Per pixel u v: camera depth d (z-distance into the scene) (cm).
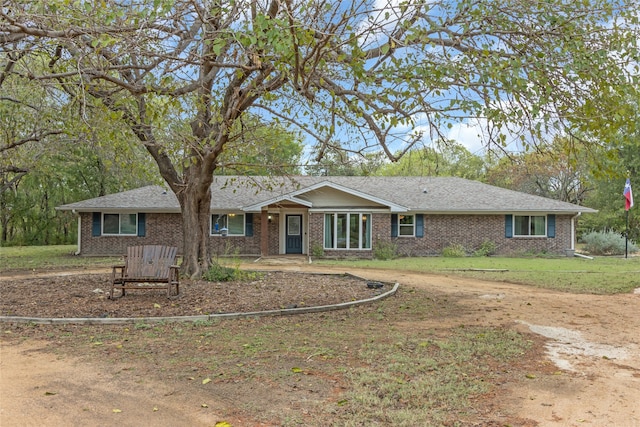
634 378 513
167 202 2481
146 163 1446
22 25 608
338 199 2447
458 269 1758
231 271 1306
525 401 440
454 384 480
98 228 2475
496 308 939
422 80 689
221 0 719
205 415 405
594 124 642
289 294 1076
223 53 805
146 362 554
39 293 1034
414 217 2536
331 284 1258
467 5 641
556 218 2530
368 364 546
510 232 2528
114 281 980
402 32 610
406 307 945
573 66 635
